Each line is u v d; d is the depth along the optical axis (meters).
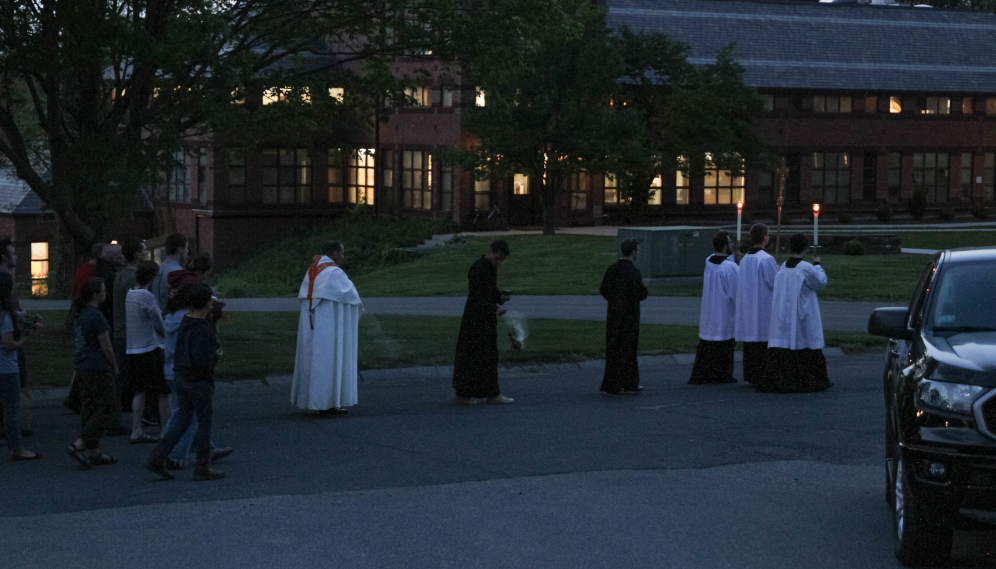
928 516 6.08
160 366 10.59
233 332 18.55
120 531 7.22
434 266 33.78
